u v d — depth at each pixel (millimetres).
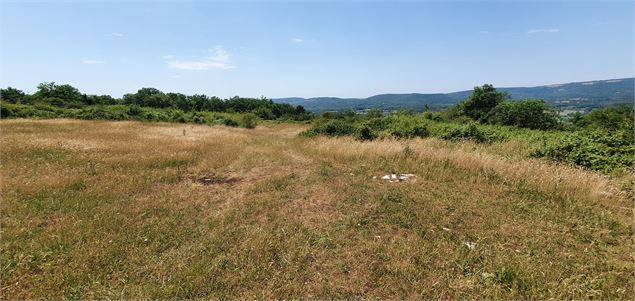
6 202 5523
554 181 6766
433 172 8148
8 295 3176
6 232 4410
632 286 3465
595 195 6109
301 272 3713
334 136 17297
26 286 3355
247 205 5922
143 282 3467
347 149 11398
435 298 3277
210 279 3508
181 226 4910
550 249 4293
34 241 4215
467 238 4617
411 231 4852
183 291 3289
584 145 8773
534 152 9641
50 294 3195
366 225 5043
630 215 5441
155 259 3920
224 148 12742
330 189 6984
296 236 4551
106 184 6922
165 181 7559
